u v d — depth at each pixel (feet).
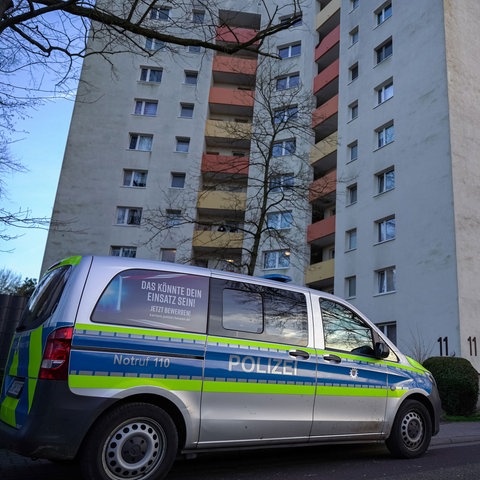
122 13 25.34
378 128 74.79
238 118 106.63
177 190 91.76
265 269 86.43
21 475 15.37
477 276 56.54
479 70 66.13
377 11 81.15
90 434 12.64
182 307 14.88
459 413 41.75
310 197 59.93
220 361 14.85
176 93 98.78
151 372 13.62
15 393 13.56
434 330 56.70
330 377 17.11
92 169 92.89
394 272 65.77
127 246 88.84
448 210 58.08
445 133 60.85
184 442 14.06
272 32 24.23
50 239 88.84
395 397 18.93
